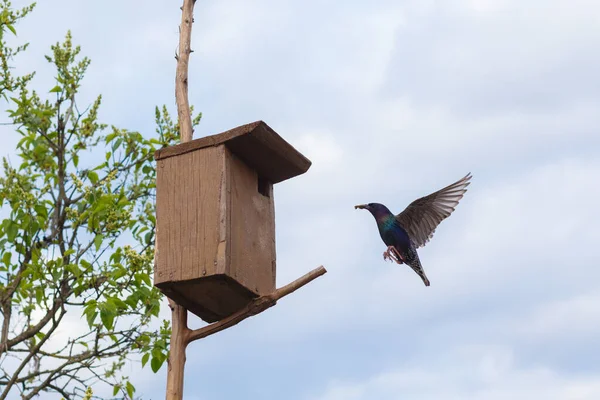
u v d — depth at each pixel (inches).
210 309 403.9
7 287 534.9
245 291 391.9
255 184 422.6
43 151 581.3
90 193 516.4
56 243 544.1
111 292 489.1
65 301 502.6
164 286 387.5
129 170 576.4
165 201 401.4
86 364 500.1
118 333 503.5
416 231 476.4
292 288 399.5
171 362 383.9
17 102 570.3
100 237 491.8
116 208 514.3
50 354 518.0
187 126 422.3
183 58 437.7
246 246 400.5
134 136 575.2
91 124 580.4
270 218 430.9
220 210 390.9
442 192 472.1
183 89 430.9
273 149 415.5
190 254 387.5
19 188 535.5
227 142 403.2
